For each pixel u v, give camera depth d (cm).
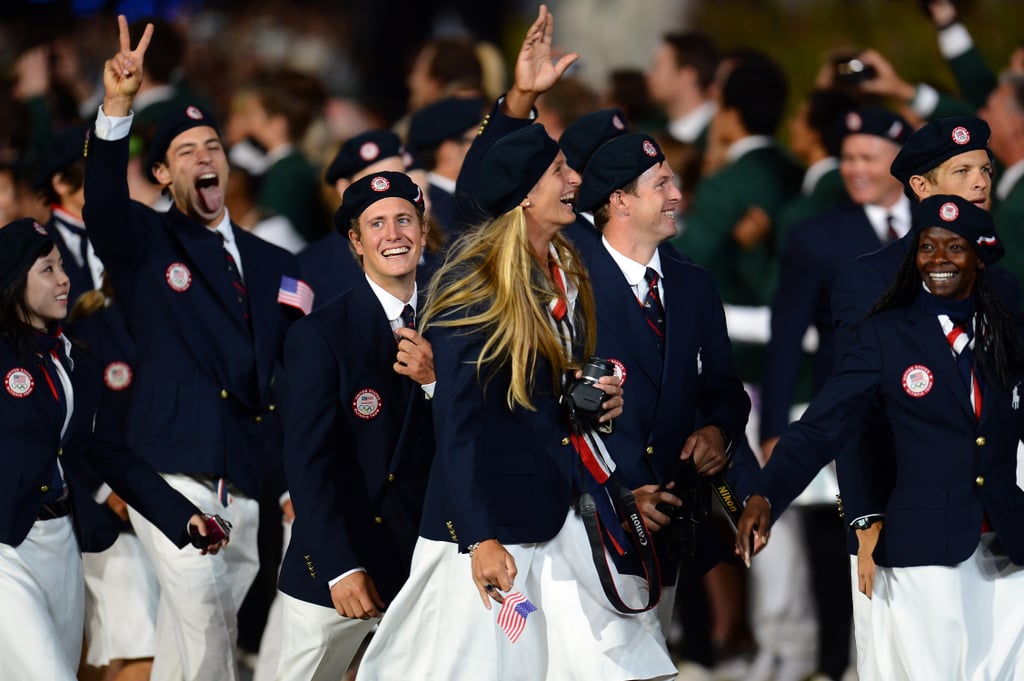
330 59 5091
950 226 1744
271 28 5091
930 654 1772
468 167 2139
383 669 1881
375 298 1984
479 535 1708
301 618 2005
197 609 2172
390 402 1972
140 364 2241
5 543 1945
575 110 3078
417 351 1912
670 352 1869
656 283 1884
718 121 3061
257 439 2266
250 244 2311
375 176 1970
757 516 1769
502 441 1789
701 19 4406
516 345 1762
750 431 2880
